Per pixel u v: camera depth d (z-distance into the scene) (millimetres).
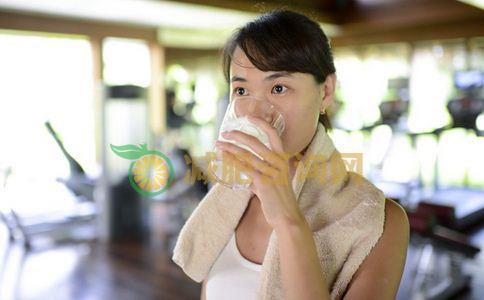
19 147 5605
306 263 587
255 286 778
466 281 3309
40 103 6285
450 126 6125
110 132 4406
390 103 6879
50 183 4996
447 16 5305
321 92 721
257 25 686
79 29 6285
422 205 3549
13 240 4363
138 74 7355
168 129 7906
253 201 856
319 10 5637
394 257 668
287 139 691
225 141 581
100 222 4527
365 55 7223
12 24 5598
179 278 3469
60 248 4184
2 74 5949
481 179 6355
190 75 8578
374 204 697
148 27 7102
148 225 4723
